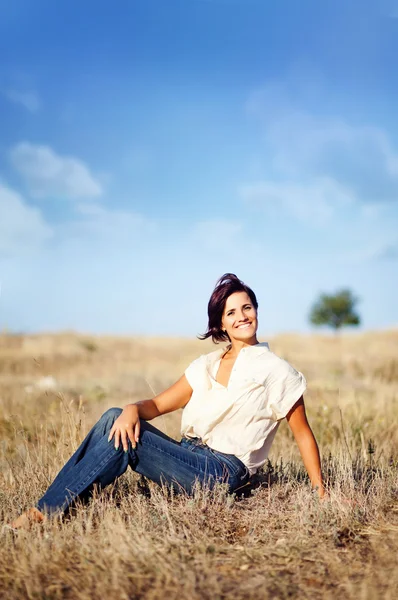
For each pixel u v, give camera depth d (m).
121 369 20.67
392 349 28.36
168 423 7.54
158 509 4.12
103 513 4.10
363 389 12.86
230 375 4.41
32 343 25.47
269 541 3.76
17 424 7.70
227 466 4.28
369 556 3.55
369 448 5.93
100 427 4.25
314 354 25.73
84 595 3.12
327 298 53.09
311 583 3.22
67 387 12.66
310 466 4.33
